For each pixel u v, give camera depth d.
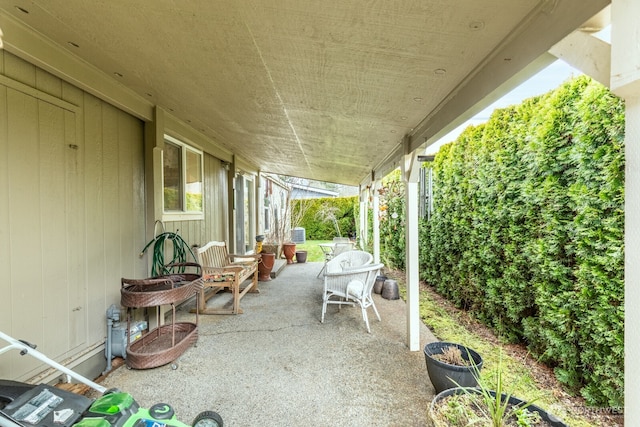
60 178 2.41
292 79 2.34
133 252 3.28
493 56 1.62
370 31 1.55
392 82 2.09
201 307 4.30
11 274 2.03
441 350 2.49
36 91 2.20
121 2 1.64
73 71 2.40
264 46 1.90
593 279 2.17
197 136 4.71
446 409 1.78
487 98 1.76
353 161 5.69
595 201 2.16
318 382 2.51
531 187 2.82
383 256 8.18
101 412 1.49
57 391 1.56
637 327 0.91
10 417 1.36
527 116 2.95
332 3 1.37
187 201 4.51
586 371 2.28
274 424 2.01
